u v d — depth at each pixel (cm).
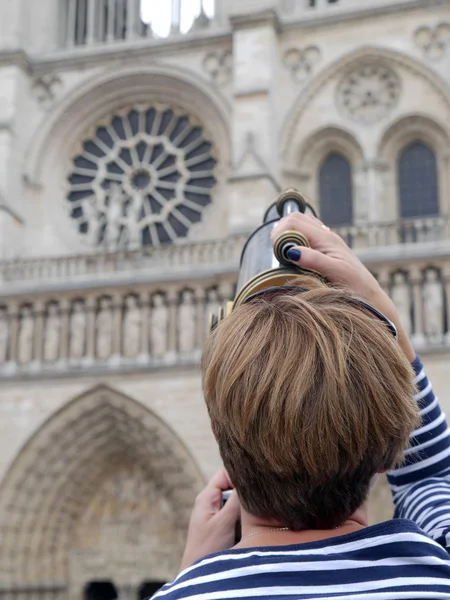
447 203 3688
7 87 4166
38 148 4244
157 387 3225
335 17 3891
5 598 3253
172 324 3291
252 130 3744
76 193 4303
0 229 3925
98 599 3706
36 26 4406
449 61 3719
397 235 3397
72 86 4272
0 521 3278
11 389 3369
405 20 3812
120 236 3953
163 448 3209
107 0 4594
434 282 3059
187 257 3747
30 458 3316
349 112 3872
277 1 3950
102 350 3353
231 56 4050
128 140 4259
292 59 3947
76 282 3406
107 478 3512
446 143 3734
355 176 3819
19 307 3481
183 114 4231
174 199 4131
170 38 4144
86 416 3325
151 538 3425
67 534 3481
